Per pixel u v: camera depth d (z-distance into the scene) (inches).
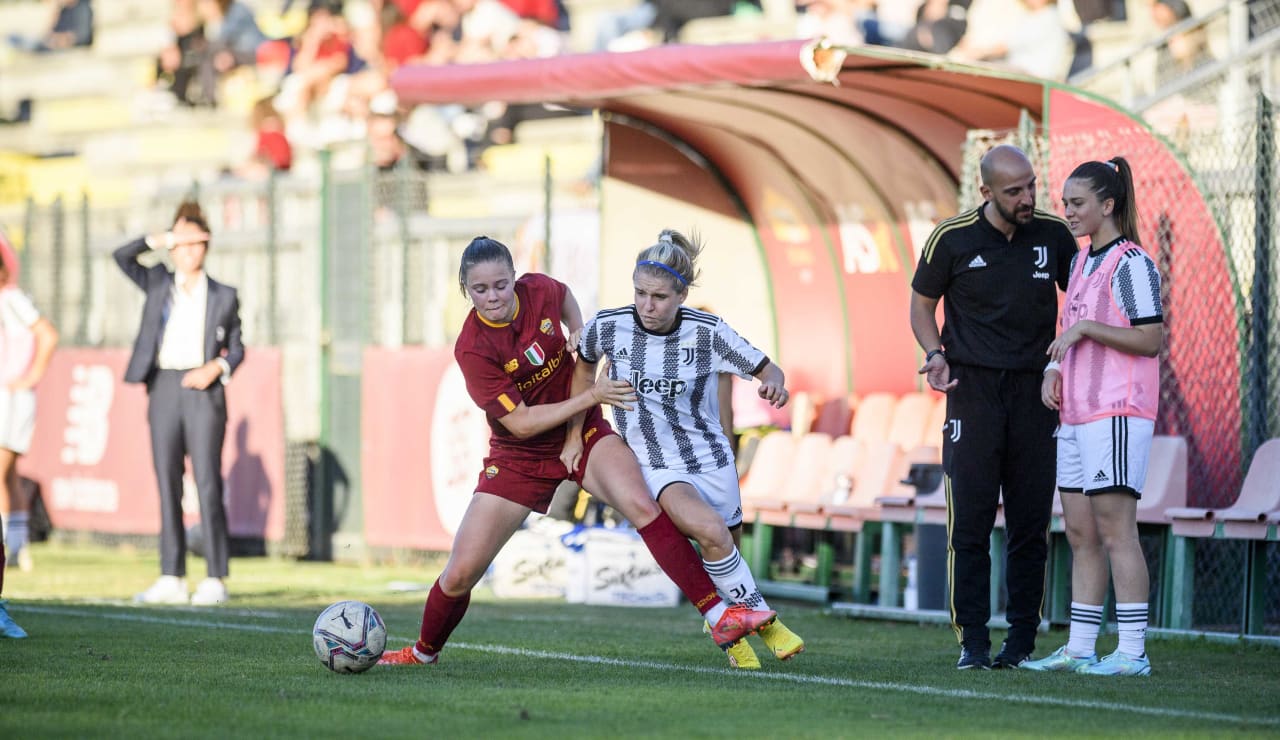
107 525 1939.0
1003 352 864.9
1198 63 1788.9
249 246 1946.4
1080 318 856.3
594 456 816.9
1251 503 1074.1
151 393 1362.0
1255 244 1188.5
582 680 785.6
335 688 740.0
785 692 739.4
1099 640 1071.6
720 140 1649.9
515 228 1740.9
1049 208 1217.4
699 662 883.4
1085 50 2031.3
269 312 1836.9
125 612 1221.7
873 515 1355.8
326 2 2630.4
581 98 1470.2
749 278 1729.8
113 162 2906.0
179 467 1363.2
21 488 1488.7
